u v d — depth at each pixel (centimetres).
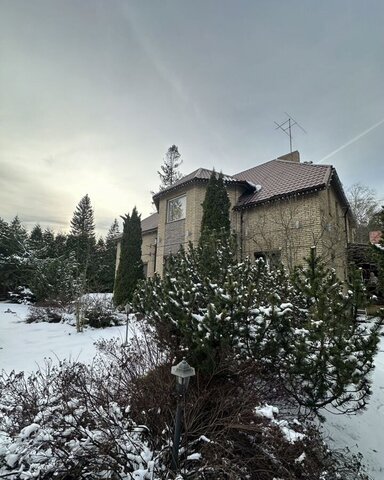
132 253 1324
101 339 711
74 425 250
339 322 303
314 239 955
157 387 293
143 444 246
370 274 1130
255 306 326
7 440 249
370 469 312
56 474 216
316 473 244
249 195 1331
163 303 382
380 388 494
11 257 1736
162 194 1521
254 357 311
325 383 296
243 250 1197
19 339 749
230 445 248
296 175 1260
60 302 1047
